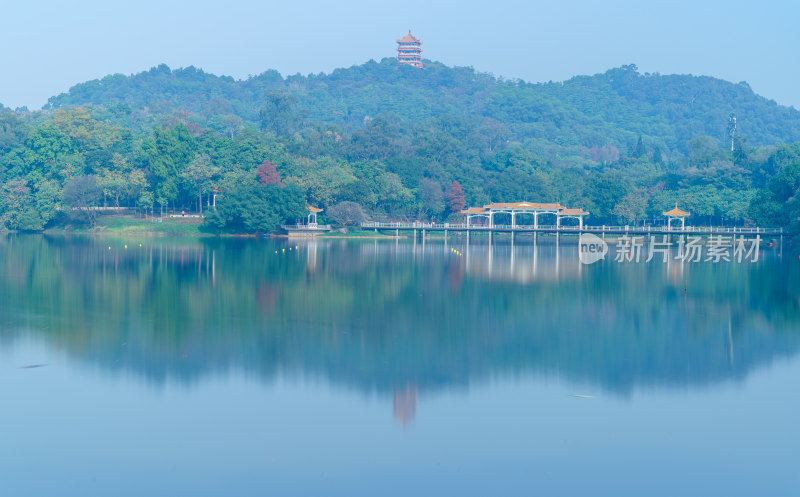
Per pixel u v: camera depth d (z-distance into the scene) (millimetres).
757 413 44219
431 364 54281
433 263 123000
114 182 188125
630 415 43875
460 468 37000
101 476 36000
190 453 38500
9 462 37344
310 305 77812
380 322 68938
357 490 34812
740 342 61625
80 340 60250
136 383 49250
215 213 177000
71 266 111062
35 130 197750
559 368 53438
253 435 40719
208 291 86750
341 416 43562
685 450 39125
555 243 180500
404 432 41219
